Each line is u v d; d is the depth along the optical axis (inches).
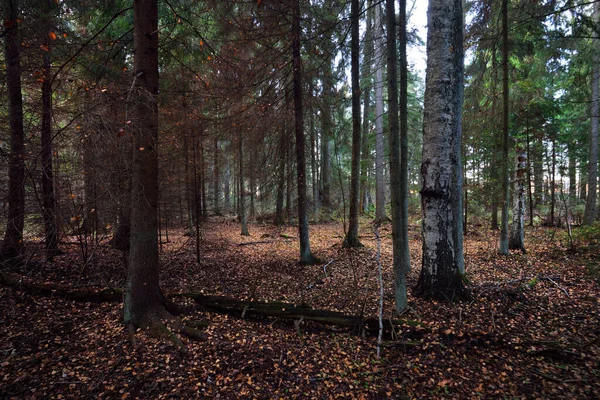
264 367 147.4
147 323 172.7
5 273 224.2
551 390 125.6
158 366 143.4
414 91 792.3
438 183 205.0
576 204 598.5
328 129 387.2
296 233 604.7
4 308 187.3
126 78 228.5
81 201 190.1
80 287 217.6
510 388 129.0
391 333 170.9
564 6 282.2
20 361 140.1
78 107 179.9
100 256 319.6
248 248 456.8
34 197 206.4
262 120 322.0
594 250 305.9
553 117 459.5
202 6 260.1
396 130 175.3
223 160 503.5
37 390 123.9
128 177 172.4
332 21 300.4
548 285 233.1
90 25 313.9
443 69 198.4
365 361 155.5
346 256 371.9
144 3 167.0
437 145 203.8
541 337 161.2
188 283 276.2
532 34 327.0
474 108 391.2
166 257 375.2
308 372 147.2
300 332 185.3
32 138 189.9
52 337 162.1
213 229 642.2
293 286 271.7
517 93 387.5
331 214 798.5
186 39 252.5
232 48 281.4
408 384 136.8
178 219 497.4
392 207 184.4
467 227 587.2
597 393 121.1
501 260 315.9
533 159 548.4
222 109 298.5
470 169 546.6
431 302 204.4
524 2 303.3
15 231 214.2
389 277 283.1
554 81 472.1
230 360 151.4
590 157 472.1
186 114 275.4
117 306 201.6
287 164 369.4
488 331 164.2
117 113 155.6
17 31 188.2
